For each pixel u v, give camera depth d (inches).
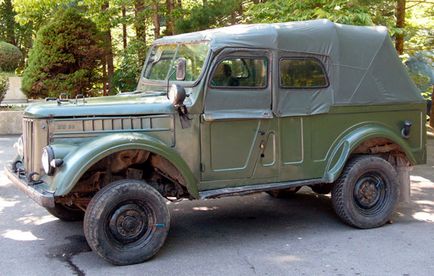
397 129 244.5
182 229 234.8
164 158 197.5
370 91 235.8
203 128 204.4
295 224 242.5
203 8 430.6
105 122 197.0
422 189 309.6
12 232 229.0
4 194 289.1
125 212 189.8
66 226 237.5
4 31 859.4
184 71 211.0
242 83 209.5
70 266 191.0
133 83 527.5
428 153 426.3
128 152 197.9
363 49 234.1
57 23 503.8
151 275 182.4
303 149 222.7
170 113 200.5
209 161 206.4
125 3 498.3
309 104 222.2
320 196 293.0
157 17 512.7
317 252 204.8
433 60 550.0
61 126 193.9
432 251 205.2
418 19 563.8
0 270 187.2
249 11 394.3
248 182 213.9
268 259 197.8
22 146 219.1
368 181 234.1
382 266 189.9
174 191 213.0
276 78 214.7
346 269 187.5
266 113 213.2
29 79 510.9
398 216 254.4
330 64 226.4
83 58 515.8
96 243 185.6
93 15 517.0
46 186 191.5
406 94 245.3
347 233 228.2
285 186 219.0
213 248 210.1
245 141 211.6
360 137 229.0
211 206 272.7
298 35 219.3
